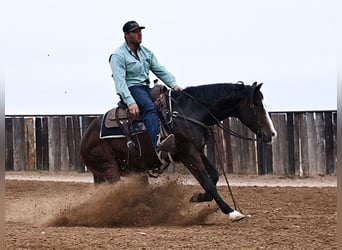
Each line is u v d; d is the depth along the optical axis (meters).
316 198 18.12
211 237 11.70
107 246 10.95
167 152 13.49
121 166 14.41
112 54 14.01
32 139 27.23
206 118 13.90
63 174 26.55
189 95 13.91
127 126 14.04
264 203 17.20
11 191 21.22
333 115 23.78
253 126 13.91
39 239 11.60
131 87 13.99
